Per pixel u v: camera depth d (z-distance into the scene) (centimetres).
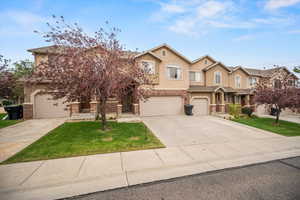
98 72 701
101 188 334
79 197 304
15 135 756
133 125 1001
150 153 547
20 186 337
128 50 897
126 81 780
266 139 757
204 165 457
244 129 977
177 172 411
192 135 815
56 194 312
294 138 783
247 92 1950
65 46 704
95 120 1114
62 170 412
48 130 856
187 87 1661
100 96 777
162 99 1544
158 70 1534
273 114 1889
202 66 1895
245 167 448
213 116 1531
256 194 316
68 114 1280
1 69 931
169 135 811
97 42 747
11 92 1018
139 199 298
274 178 385
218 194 315
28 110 1200
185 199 298
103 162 466
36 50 1294
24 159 478
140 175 393
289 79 1192
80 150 559
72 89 695
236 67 2052
